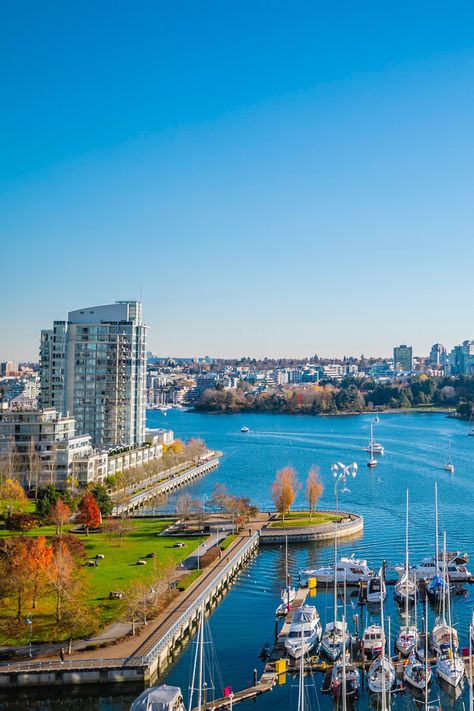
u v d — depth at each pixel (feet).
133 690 424.87
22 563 492.95
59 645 456.86
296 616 513.86
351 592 594.24
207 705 404.16
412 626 498.69
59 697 422.82
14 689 423.23
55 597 533.96
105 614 506.89
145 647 452.35
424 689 418.31
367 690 426.92
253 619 535.19
